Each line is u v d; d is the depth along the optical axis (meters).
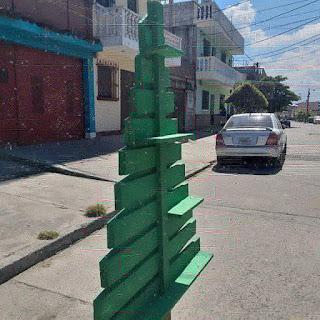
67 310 2.31
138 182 1.65
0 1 7.51
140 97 1.66
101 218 3.91
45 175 5.86
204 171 7.83
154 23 1.79
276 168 8.23
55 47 9.11
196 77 20.30
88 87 10.70
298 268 2.98
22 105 8.31
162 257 1.89
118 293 1.50
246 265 3.03
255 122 8.69
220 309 2.36
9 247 3.01
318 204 5.07
